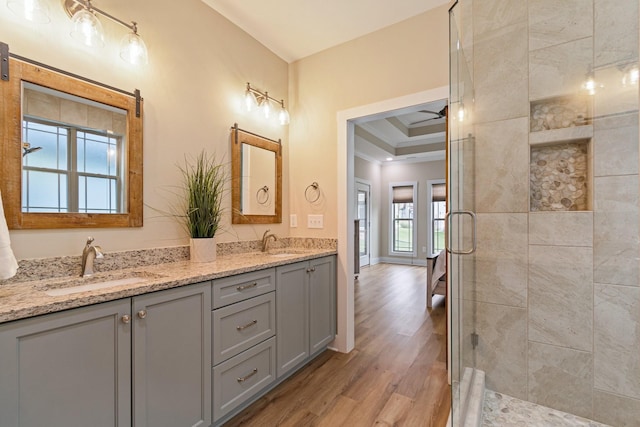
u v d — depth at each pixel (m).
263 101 2.53
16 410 0.92
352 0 2.10
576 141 1.68
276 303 1.94
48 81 1.39
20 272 1.30
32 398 0.96
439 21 2.16
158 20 1.85
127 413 1.19
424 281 5.21
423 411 1.71
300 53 2.76
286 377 2.09
